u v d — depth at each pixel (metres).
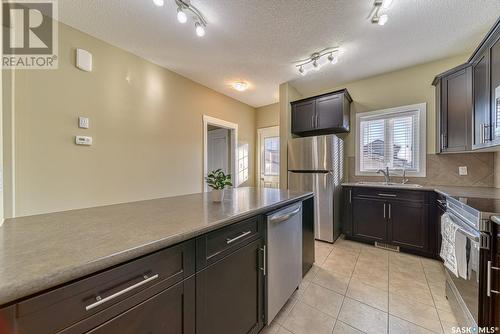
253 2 1.84
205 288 0.99
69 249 0.69
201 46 2.53
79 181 2.22
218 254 1.06
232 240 1.15
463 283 1.41
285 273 1.65
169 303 0.83
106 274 0.65
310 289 1.90
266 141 4.92
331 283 1.99
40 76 1.97
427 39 2.38
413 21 2.07
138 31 2.24
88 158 2.29
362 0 1.81
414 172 3.03
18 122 1.84
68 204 2.14
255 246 1.34
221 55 2.74
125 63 2.62
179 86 3.31
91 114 2.31
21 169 1.86
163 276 0.81
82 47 2.24
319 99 3.44
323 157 3.14
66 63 2.13
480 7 1.88
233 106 4.42
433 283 1.97
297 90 3.96
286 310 1.64
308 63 2.95
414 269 2.24
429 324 1.47
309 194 2.18
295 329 1.45
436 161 2.88
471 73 2.20
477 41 2.42
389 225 2.75
